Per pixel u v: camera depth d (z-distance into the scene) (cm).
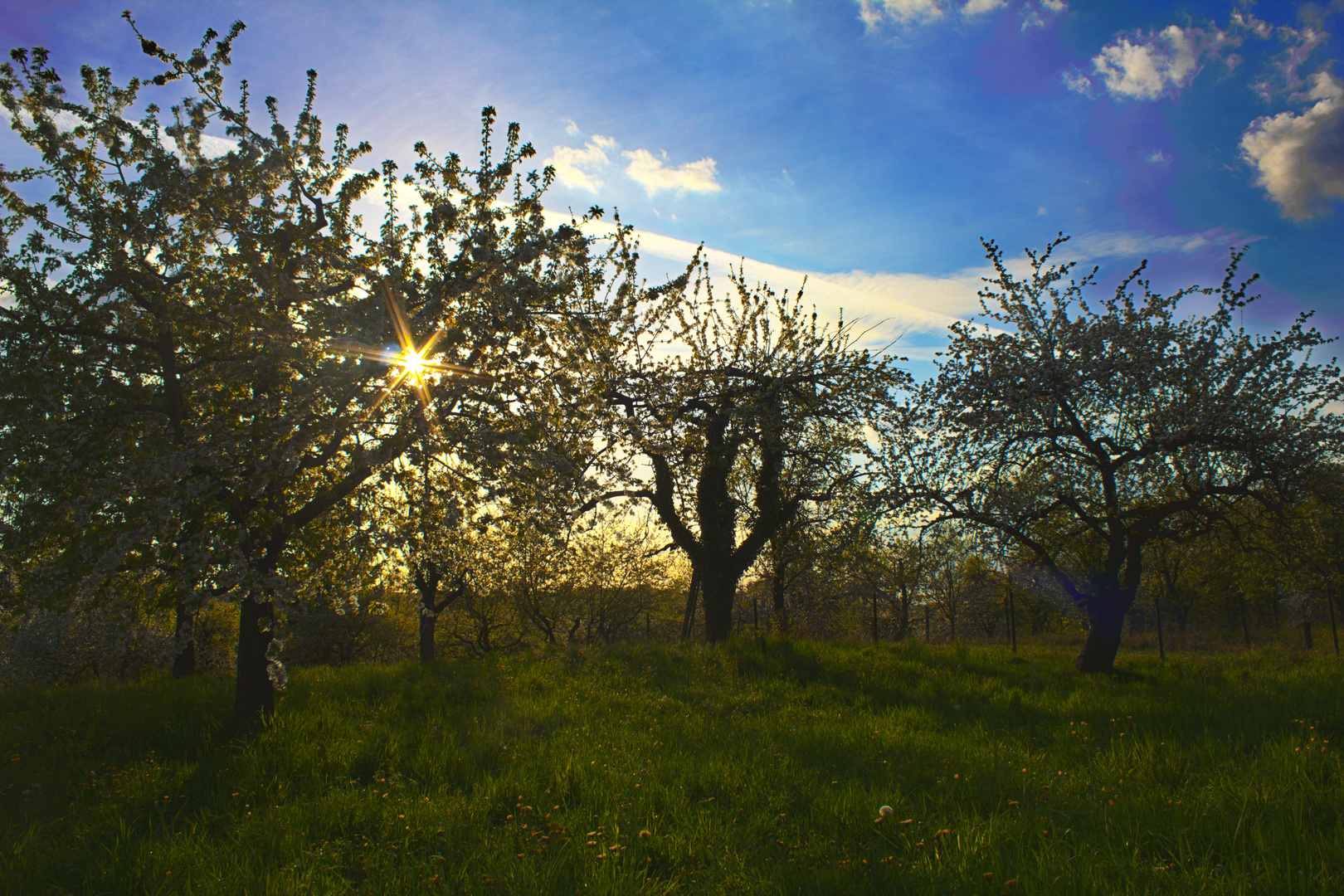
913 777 638
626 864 456
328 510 891
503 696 1094
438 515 844
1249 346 1429
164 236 823
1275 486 1379
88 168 796
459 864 472
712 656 1457
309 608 920
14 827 557
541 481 870
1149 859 425
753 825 526
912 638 1734
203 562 684
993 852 434
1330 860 388
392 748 748
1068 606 1888
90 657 1898
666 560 3209
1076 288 1524
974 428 1507
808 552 2044
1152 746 666
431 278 818
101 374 783
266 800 614
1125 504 1565
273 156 853
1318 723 748
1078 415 1513
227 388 784
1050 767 650
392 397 793
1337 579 1543
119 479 688
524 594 3059
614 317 970
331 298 832
